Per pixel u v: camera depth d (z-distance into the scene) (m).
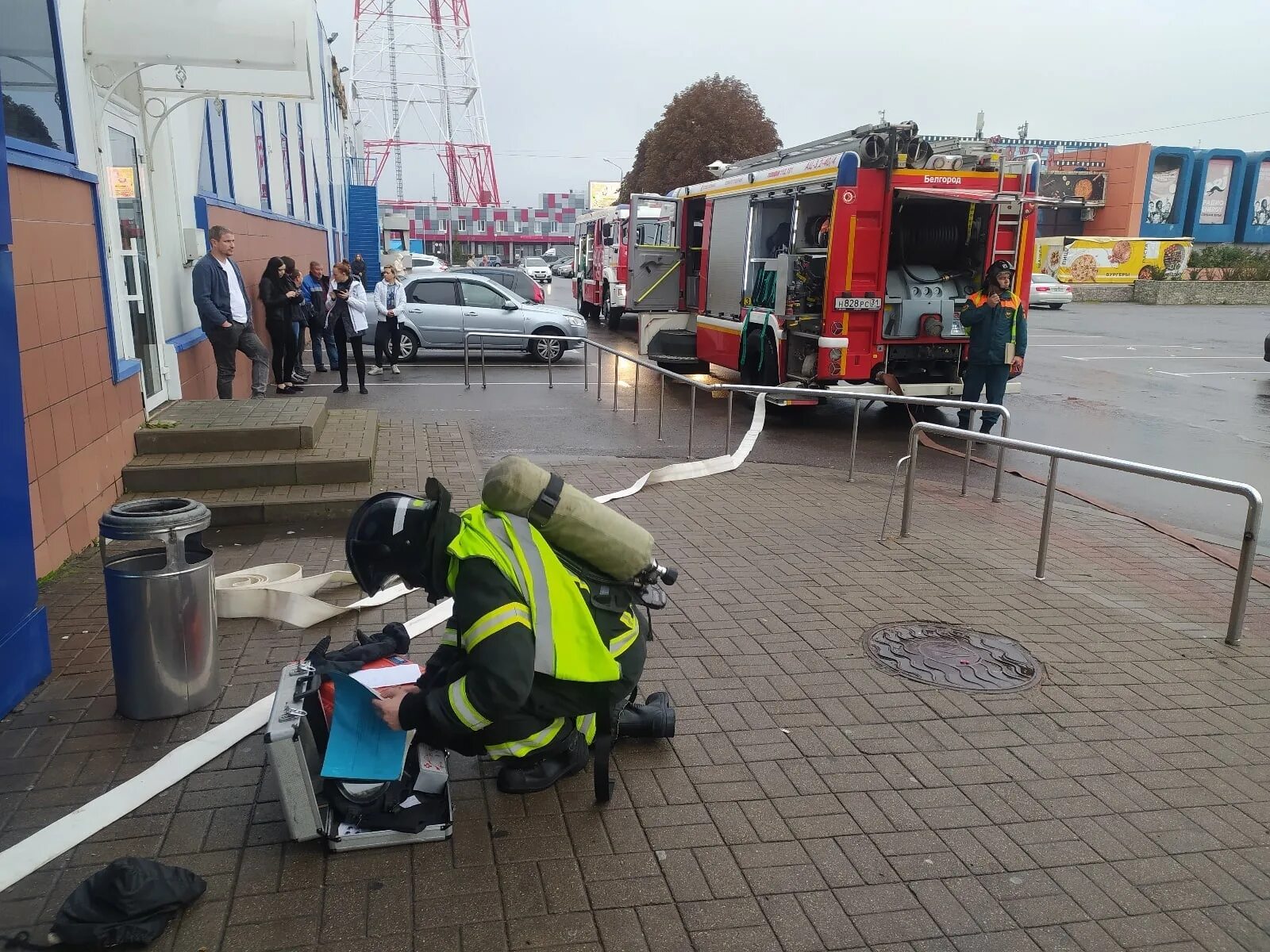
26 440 4.81
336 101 30.22
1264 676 4.61
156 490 6.75
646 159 42.28
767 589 5.63
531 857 3.04
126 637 3.69
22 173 5.05
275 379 13.27
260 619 4.88
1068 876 3.04
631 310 16.08
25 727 3.73
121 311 7.29
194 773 3.43
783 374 11.81
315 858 3.00
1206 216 59.03
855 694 4.27
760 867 3.03
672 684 4.32
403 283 17.45
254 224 13.94
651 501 7.77
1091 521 7.59
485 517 2.90
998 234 11.03
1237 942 2.77
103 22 6.66
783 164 12.45
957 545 6.72
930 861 3.09
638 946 2.67
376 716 3.12
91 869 2.91
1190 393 15.24
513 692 2.72
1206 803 3.48
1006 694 4.31
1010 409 13.37
